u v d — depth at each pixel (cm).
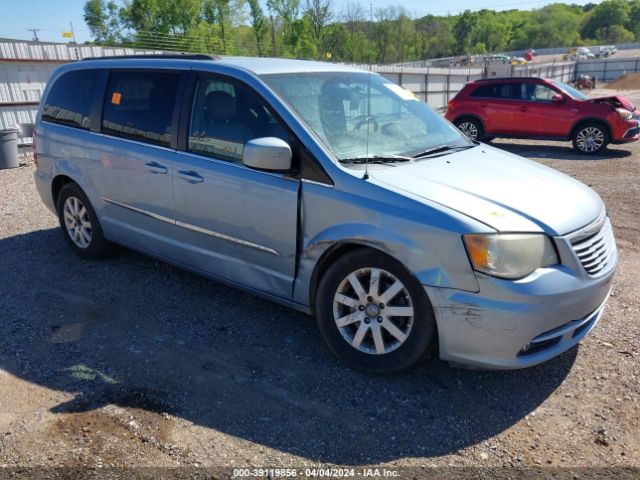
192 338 380
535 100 1308
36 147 543
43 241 593
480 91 1373
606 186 872
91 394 316
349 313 339
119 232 479
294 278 355
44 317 412
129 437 280
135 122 443
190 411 301
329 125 361
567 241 297
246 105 374
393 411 302
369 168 335
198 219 401
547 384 326
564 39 12269
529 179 354
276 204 349
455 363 307
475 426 291
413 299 306
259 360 352
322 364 348
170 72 425
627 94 3609
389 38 6719
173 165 407
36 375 336
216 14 5344
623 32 12288
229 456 267
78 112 496
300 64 419
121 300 440
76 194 509
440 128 438
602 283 313
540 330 290
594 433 284
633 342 370
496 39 11906
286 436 282
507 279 284
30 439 279
